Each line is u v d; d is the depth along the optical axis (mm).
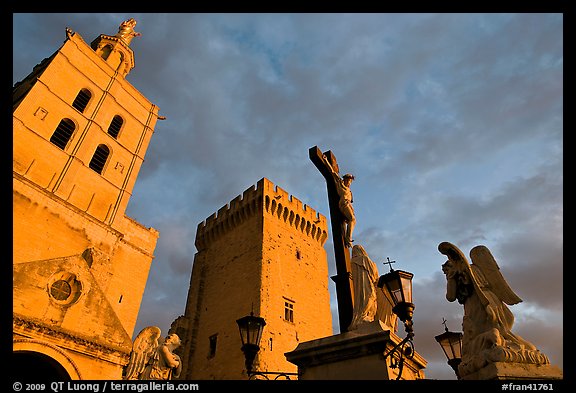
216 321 35875
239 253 38844
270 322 31984
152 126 39500
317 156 10508
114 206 31828
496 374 5344
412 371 7859
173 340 15492
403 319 6586
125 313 29516
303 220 43000
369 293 7875
